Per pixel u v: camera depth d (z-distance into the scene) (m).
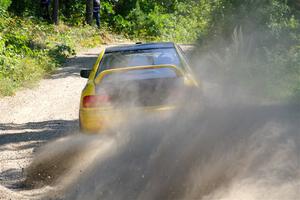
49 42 34.75
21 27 38.06
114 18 49.25
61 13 48.88
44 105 18.80
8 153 11.77
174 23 50.12
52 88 22.48
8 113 17.59
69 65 29.45
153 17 49.81
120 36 46.06
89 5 47.47
